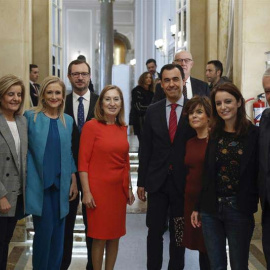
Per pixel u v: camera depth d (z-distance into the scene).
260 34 5.26
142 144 3.88
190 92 4.54
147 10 18.02
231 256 2.97
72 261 4.71
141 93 7.55
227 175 2.94
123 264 4.57
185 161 3.50
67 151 3.63
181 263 3.76
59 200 3.60
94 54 23.72
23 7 5.36
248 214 2.94
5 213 3.37
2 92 3.39
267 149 2.84
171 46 13.89
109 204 3.64
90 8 23.67
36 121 3.57
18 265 4.56
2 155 3.40
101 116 3.67
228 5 6.94
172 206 3.73
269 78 2.80
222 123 3.03
